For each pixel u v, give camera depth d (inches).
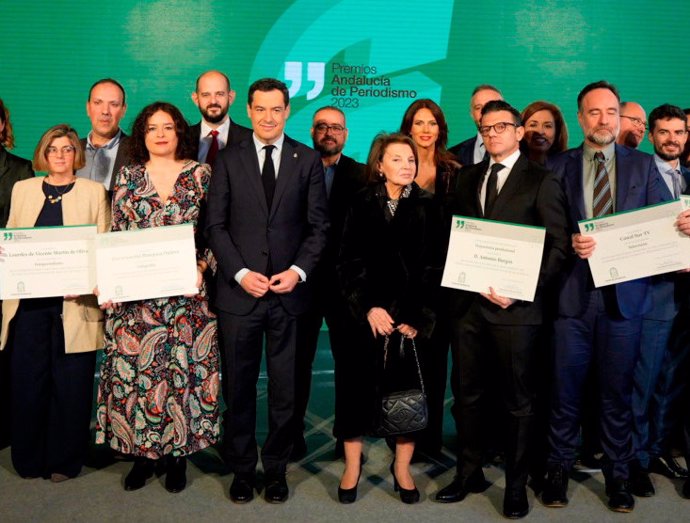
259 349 118.8
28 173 135.0
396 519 113.7
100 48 203.8
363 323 117.3
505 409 114.9
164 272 116.6
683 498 121.0
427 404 126.3
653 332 125.8
